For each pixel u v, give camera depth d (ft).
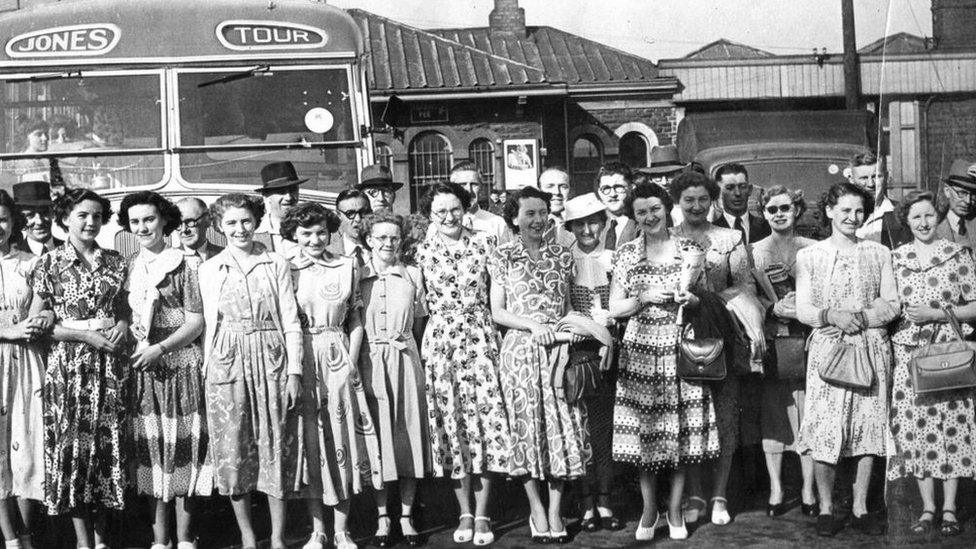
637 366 20.42
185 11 28.99
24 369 20.04
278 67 29.12
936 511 18.97
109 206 20.40
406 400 20.59
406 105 73.82
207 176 28.48
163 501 19.89
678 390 20.36
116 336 19.76
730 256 21.93
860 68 76.59
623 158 80.12
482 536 20.48
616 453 20.31
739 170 24.64
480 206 27.12
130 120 28.55
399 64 75.00
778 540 19.92
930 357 18.70
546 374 20.31
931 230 19.76
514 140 75.25
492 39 83.46
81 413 19.60
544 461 20.21
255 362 19.60
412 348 20.84
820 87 80.84
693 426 20.29
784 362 21.22
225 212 19.89
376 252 20.99
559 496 20.51
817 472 20.42
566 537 20.45
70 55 28.63
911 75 16.66
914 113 16.97
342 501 19.92
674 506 20.42
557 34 84.64
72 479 19.48
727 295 21.21
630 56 82.12
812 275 20.84
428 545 20.44
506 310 20.86
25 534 20.31
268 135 28.84
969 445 18.85
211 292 19.79
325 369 19.97
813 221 38.04
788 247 22.44
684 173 22.13
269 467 19.54
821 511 20.27
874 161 24.72
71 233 20.04
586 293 21.95
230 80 28.91
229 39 29.04
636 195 20.67
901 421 19.47
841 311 20.31
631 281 20.59
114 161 28.35
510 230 24.54
